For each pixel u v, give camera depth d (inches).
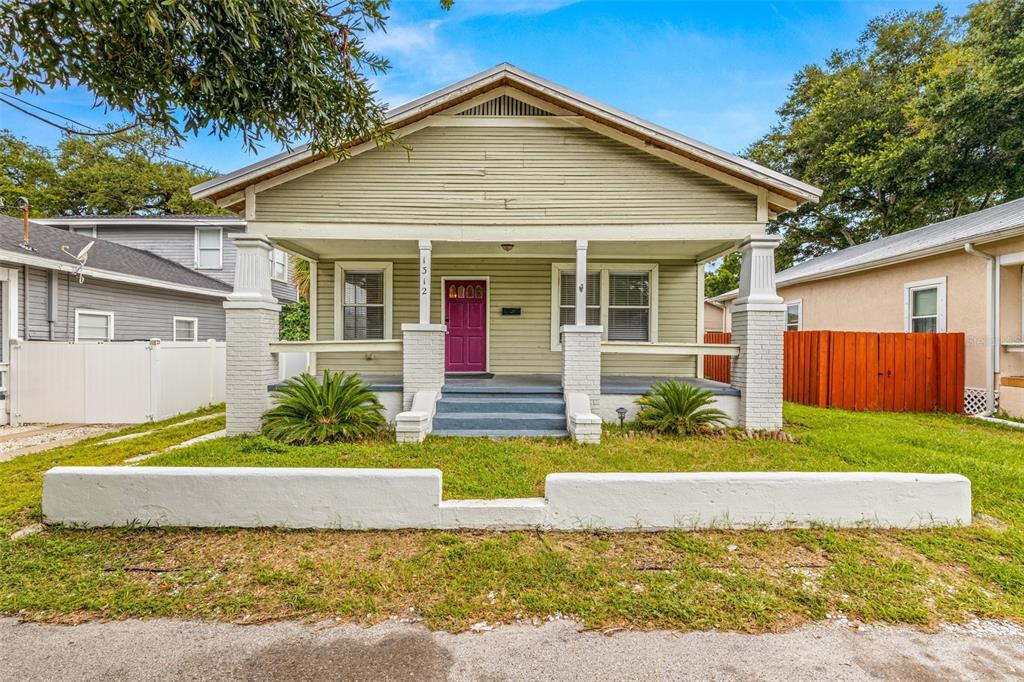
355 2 127.1
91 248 429.4
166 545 121.4
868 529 128.4
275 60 121.6
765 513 129.6
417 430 224.8
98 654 84.6
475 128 264.8
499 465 185.6
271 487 129.7
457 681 78.3
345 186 262.4
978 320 327.0
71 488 130.4
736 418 261.7
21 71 113.4
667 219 263.6
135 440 250.8
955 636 89.8
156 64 113.3
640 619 94.0
